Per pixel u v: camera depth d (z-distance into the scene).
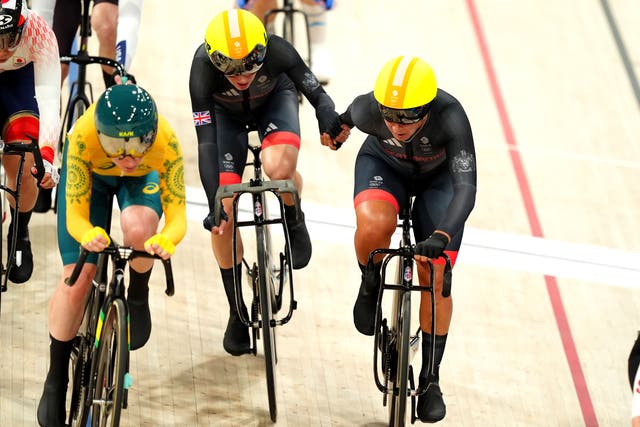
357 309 10.34
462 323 12.48
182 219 8.84
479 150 16.17
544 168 15.89
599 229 14.57
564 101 17.73
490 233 14.26
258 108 11.36
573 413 11.14
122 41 12.17
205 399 10.91
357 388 11.30
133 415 10.54
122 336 8.52
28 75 11.13
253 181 9.92
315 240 13.88
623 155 16.41
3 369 10.98
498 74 18.36
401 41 19.17
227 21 9.84
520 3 20.84
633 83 18.42
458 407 11.09
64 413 9.81
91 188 9.11
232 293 11.27
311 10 17.23
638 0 20.97
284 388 11.18
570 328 12.53
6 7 9.59
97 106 8.11
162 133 8.70
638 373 7.75
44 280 12.48
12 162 11.32
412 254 9.29
